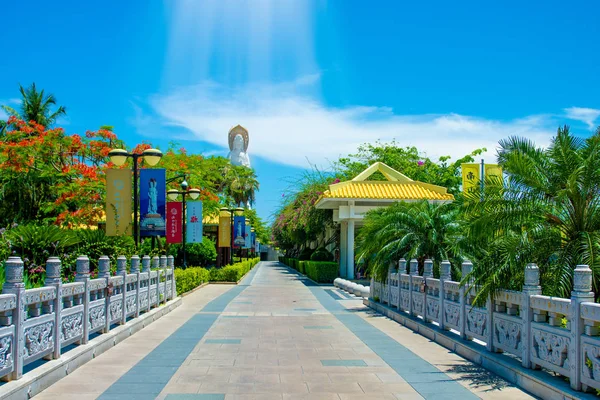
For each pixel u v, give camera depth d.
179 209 21.27
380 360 8.38
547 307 6.15
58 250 13.65
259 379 7.04
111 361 8.01
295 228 37.75
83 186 22.06
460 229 13.80
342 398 6.14
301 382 6.89
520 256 7.32
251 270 52.00
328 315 14.87
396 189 28.62
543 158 8.00
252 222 69.62
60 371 6.70
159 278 14.16
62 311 7.10
